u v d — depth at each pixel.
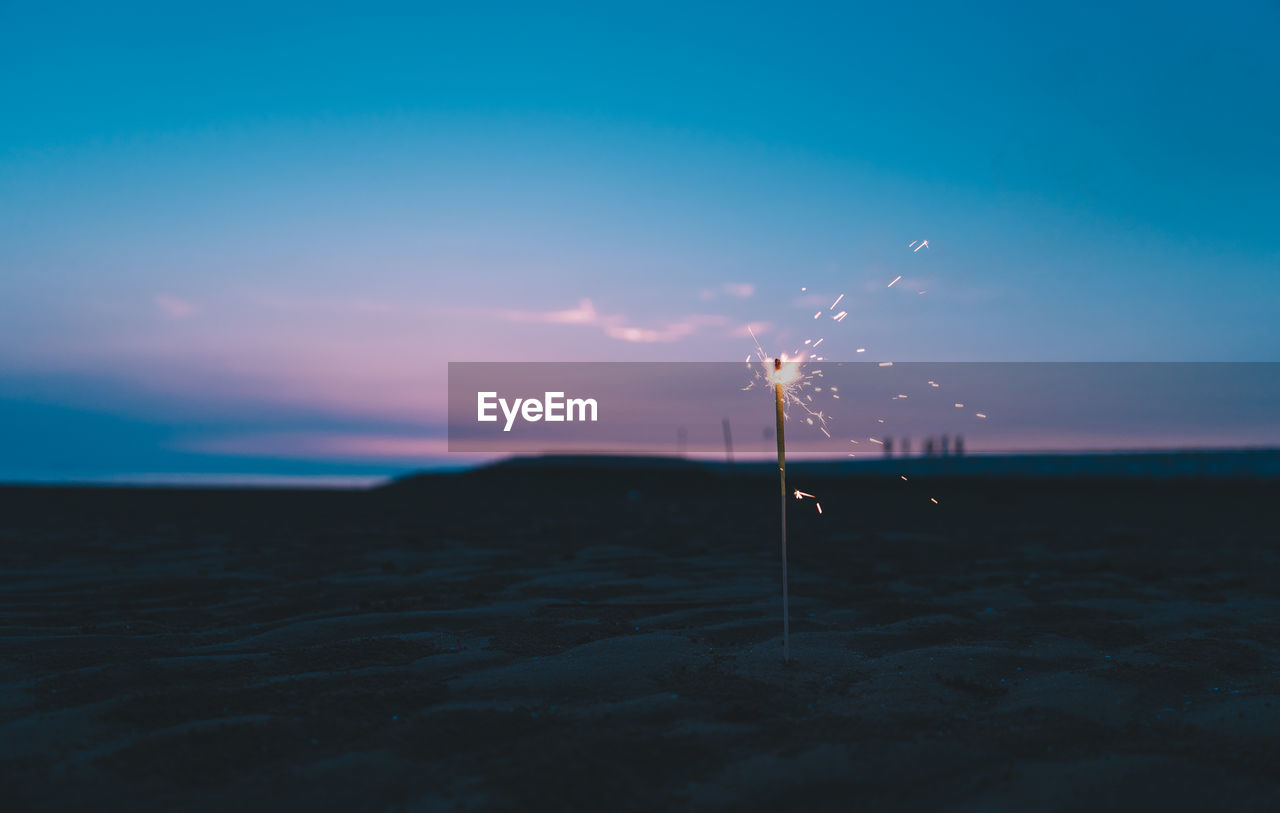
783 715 5.14
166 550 16.38
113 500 40.50
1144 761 4.34
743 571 12.86
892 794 3.99
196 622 8.68
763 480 63.44
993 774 4.22
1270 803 3.92
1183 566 13.85
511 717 5.00
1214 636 7.74
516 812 3.77
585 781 4.06
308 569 13.16
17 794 3.91
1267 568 13.64
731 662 6.48
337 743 4.61
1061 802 3.89
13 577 11.99
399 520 26.98
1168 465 70.44
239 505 37.00
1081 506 36.50
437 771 4.22
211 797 3.91
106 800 3.88
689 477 67.94
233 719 4.94
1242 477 56.88
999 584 11.59
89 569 13.11
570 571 12.88
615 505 39.75
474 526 24.11
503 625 8.14
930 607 9.27
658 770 4.23
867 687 5.75
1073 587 11.13
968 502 40.22
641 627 8.12
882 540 19.20
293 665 6.43
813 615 8.88
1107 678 5.97
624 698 5.52
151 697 5.32
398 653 6.77
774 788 4.02
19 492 46.56
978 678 6.07
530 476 70.25
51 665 6.54
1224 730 4.90
